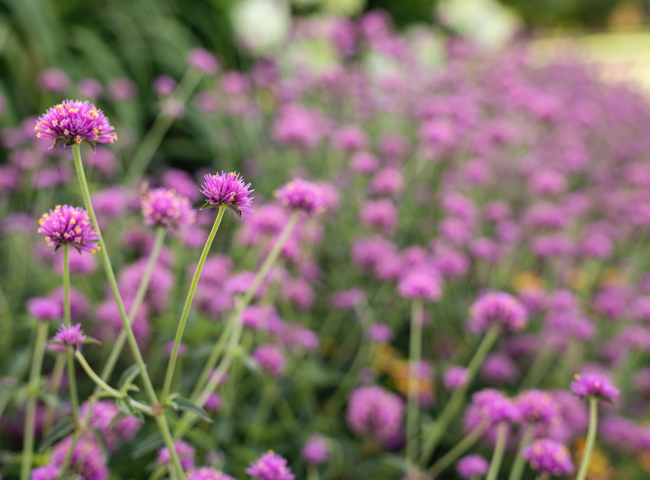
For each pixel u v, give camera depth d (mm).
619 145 1456
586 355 825
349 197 927
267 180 989
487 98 1377
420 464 554
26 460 454
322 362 766
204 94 1077
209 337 615
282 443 591
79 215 378
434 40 1629
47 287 664
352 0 1663
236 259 819
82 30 1139
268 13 1328
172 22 1265
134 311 453
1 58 993
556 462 452
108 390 385
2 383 462
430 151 945
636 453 652
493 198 1146
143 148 1040
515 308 517
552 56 2129
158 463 437
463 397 714
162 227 457
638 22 4809
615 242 1099
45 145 795
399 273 728
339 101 1230
